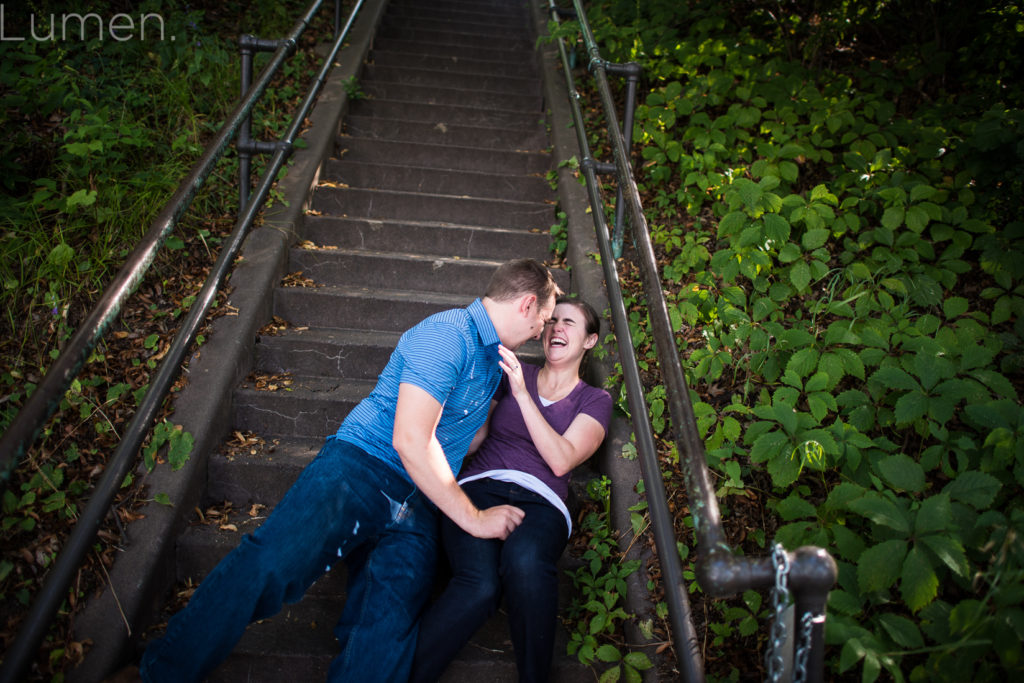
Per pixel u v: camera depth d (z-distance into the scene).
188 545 2.16
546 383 2.38
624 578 2.15
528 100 5.23
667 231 3.50
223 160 3.59
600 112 4.69
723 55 4.44
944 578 2.01
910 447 2.47
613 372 2.73
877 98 4.19
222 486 2.41
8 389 2.36
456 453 2.11
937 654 1.64
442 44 5.89
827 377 2.39
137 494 2.15
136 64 4.11
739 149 3.80
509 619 1.85
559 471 2.11
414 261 3.37
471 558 1.89
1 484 1.39
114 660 1.80
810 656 1.20
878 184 3.43
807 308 3.01
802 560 1.18
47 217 2.87
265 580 1.69
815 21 4.81
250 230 3.28
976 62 4.30
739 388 2.69
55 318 2.53
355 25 5.70
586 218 3.64
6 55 3.60
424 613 1.89
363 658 1.75
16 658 1.57
